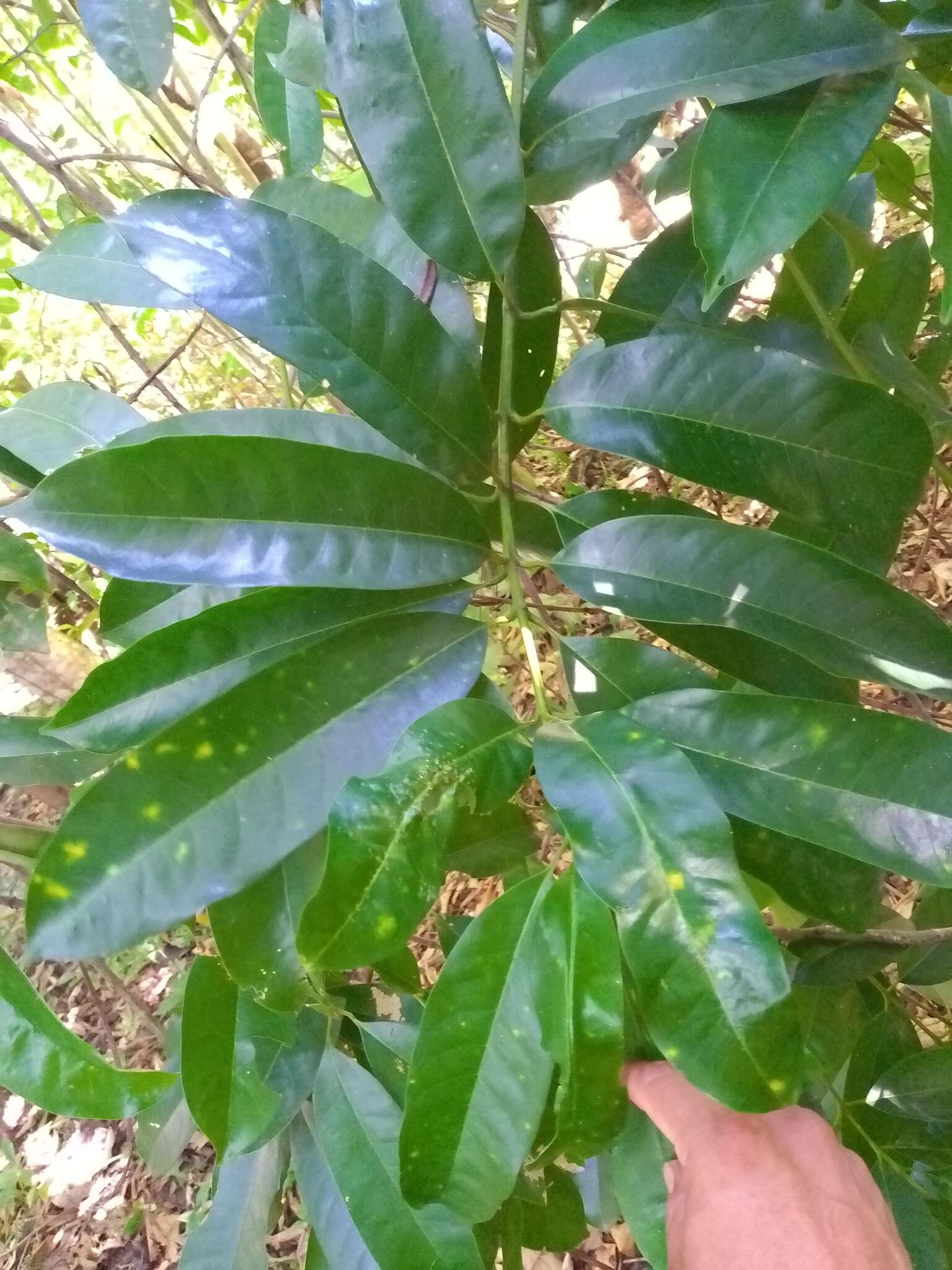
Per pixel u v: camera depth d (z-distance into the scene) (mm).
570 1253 925
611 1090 310
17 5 856
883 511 384
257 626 370
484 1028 344
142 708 370
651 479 1264
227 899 391
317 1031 547
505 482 406
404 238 461
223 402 1480
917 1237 484
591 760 308
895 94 340
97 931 333
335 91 366
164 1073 351
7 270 498
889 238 1063
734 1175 378
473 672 375
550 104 376
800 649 360
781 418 379
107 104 1203
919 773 321
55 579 747
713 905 284
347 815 303
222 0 891
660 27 360
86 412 516
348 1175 507
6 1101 1416
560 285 457
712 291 335
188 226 355
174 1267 1188
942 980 559
